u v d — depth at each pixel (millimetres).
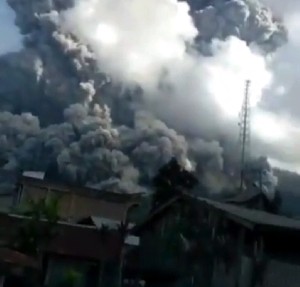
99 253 21938
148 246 20688
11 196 31328
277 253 16484
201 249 18156
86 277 21594
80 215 31453
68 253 21312
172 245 19266
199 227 18656
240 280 16625
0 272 17688
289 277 16281
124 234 22281
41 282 19031
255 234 16562
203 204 18906
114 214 31531
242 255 16859
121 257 21609
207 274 17703
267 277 16297
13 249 19844
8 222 20422
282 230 16266
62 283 21062
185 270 18578
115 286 21609
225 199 30516
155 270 19969
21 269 18094
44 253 21031
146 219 21172
